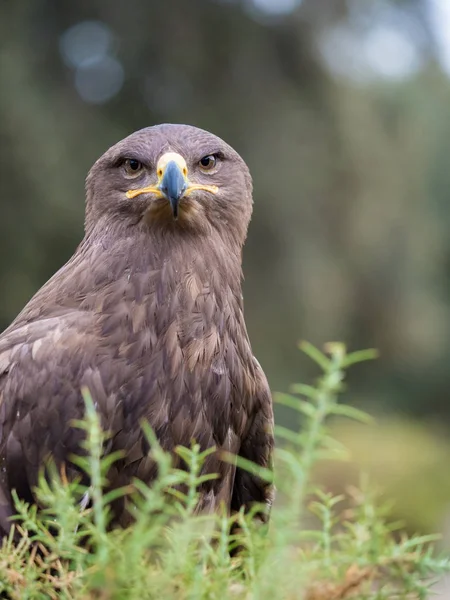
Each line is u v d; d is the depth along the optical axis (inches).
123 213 174.9
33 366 155.6
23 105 650.8
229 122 772.6
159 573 97.3
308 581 95.0
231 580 102.0
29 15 712.4
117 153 179.8
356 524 104.5
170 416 159.3
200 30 763.4
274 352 792.9
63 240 673.6
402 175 909.8
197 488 161.3
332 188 816.3
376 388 1199.6
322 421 97.5
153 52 753.6
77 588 103.3
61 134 681.0
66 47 743.7
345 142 818.8
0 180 645.3
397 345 1028.5
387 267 945.5
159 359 159.5
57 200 655.1
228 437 169.3
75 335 157.9
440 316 1230.3
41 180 649.0
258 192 773.9
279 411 775.7
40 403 154.0
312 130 799.7
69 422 153.4
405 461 930.7
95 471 98.2
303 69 808.9
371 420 99.4
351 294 886.4
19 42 689.6
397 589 97.4
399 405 1211.9
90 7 737.6
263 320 790.5
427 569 95.7
